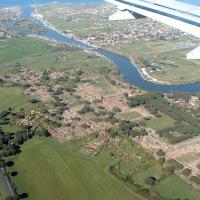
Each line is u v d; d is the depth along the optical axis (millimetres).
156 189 191750
